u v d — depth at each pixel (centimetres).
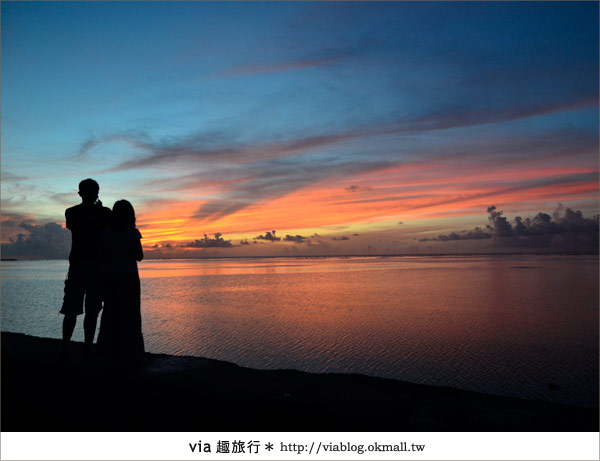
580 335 3266
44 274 14300
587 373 2275
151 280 10994
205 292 7044
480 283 8538
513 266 16975
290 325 3712
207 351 2756
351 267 19188
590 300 5588
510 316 4222
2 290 7319
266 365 2420
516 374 2270
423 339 3117
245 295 6469
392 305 5125
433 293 6600
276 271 15888
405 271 14062
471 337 3184
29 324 3703
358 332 3356
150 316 4272
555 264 18725
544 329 3531
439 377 2242
